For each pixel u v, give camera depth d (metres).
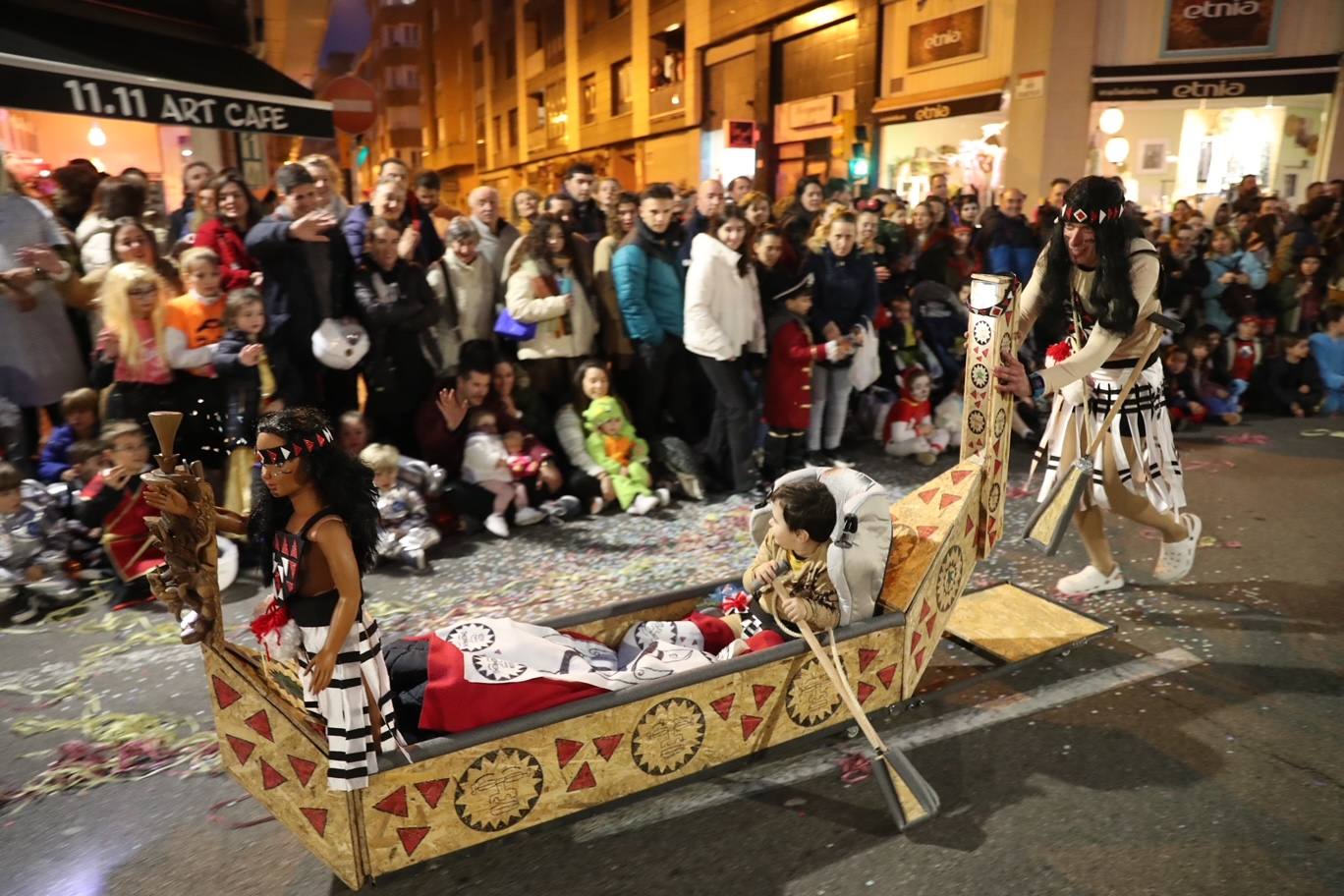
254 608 4.41
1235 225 9.66
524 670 2.70
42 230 5.24
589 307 6.12
